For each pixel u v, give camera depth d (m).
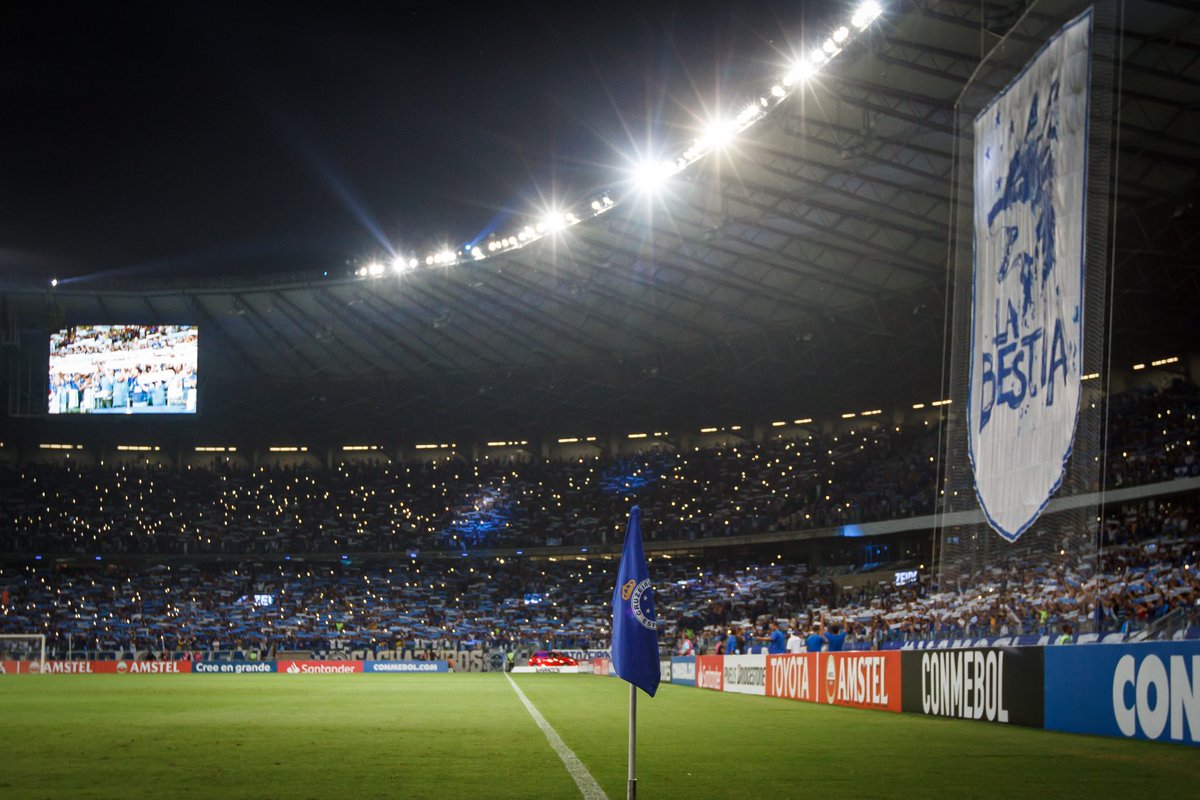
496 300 65.38
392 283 65.12
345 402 76.25
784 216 48.09
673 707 23.23
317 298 67.62
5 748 13.30
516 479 77.62
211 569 77.38
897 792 9.35
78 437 79.44
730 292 58.56
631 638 8.48
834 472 65.25
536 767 11.17
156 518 76.50
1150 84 33.38
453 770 10.88
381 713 20.64
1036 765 11.29
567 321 65.75
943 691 19.06
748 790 9.48
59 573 75.69
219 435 80.12
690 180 48.38
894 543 61.56
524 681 43.38
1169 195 38.78
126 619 68.81
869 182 44.09
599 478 75.94
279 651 62.88
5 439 78.75
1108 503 45.91
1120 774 10.49
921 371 59.84
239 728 16.66
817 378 63.81
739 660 33.84
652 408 73.06
